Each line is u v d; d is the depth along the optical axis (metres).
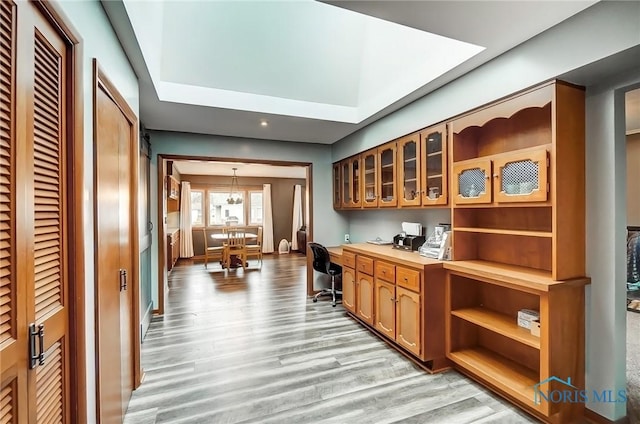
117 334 1.84
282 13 2.87
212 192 9.58
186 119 3.54
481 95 2.31
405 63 2.86
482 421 1.96
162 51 2.75
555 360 1.88
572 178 1.93
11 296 0.87
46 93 1.07
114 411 1.77
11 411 0.87
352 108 3.74
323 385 2.38
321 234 4.96
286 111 3.42
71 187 1.24
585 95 1.97
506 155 2.12
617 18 1.56
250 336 3.31
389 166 3.54
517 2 1.60
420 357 2.57
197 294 4.98
